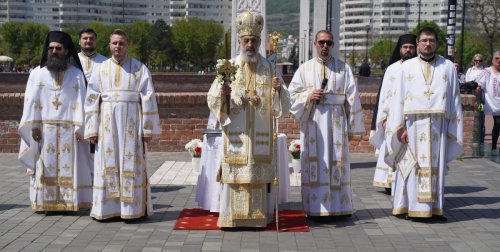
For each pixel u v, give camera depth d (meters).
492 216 8.88
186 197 10.05
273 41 9.38
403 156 8.52
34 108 8.70
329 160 8.41
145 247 7.30
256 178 7.92
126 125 8.30
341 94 8.44
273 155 8.02
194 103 14.53
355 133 8.49
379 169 10.26
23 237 7.72
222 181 7.92
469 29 44.44
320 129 8.39
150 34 83.75
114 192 8.33
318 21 21.39
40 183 8.73
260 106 7.94
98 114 8.37
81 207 8.91
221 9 133.75
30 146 8.77
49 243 7.46
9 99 14.10
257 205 8.02
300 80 8.48
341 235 7.86
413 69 8.41
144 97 8.33
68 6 129.75
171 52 83.31
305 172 8.46
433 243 7.52
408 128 8.45
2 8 128.00
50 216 8.74
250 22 7.88
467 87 14.95
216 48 83.19
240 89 7.89
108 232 7.94
